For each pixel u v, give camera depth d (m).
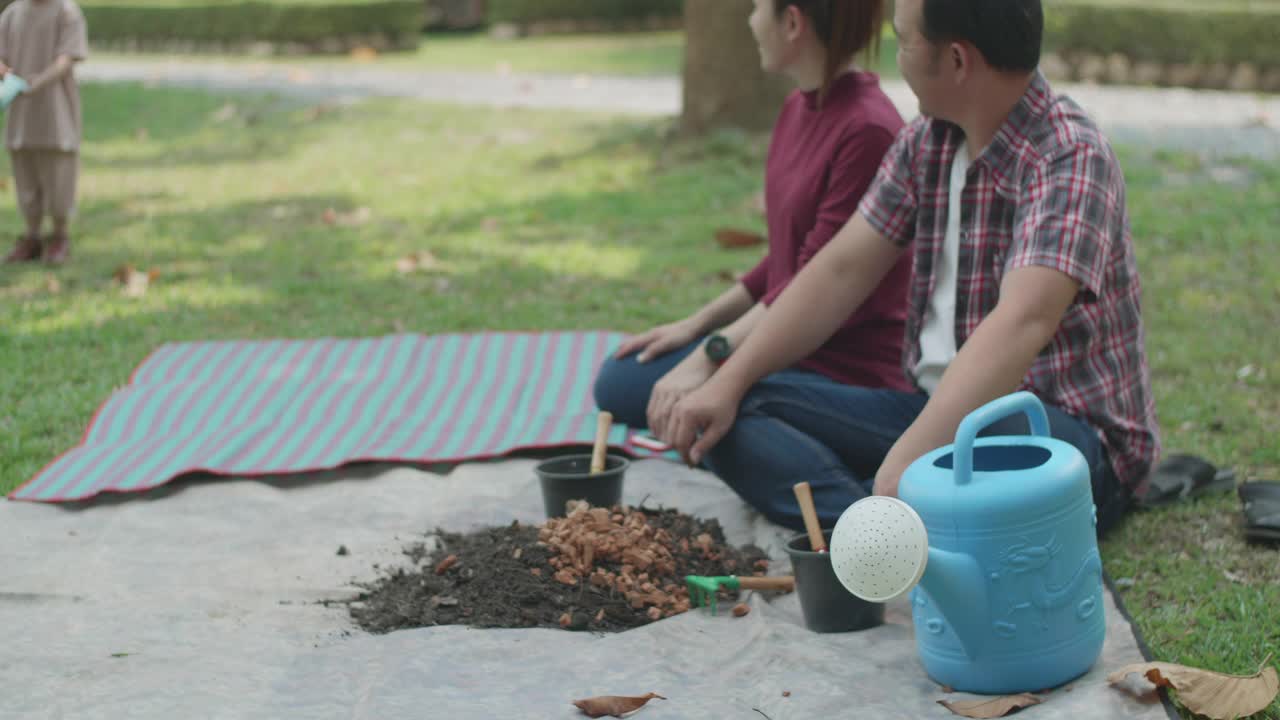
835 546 2.53
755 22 3.93
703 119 10.95
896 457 2.96
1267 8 15.27
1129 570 3.40
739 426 3.56
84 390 5.21
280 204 9.34
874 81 3.93
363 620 3.21
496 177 10.22
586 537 3.29
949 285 3.41
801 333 3.53
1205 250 7.25
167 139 12.60
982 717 2.58
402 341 5.78
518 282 6.97
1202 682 2.62
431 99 15.02
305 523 3.87
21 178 7.43
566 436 4.46
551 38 25.12
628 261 7.39
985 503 2.59
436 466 4.35
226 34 22.03
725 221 8.38
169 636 3.12
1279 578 3.35
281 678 2.88
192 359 5.53
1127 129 11.66
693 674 2.88
